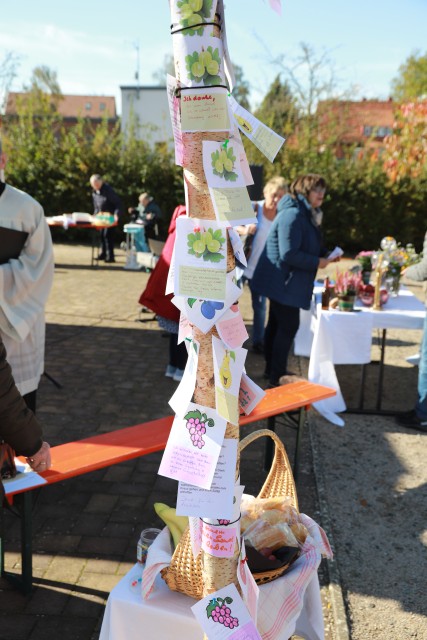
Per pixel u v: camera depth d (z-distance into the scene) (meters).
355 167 17.00
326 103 18.33
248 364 6.31
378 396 5.14
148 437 3.11
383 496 3.75
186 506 1.58
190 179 1.50
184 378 1.64
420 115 16.72
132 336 7.43
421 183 16.84
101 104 52.31
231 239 1.53
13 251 3.17
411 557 3.13
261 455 4.27
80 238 17.47
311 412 5.13
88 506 3.52
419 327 4.91
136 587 2.00
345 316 4.90
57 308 8.80
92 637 2.48
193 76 1.43
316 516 3.48
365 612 2.70
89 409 5.01
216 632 1.67
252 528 2.17
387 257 5.56
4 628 2.52
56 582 2.81
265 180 17.16
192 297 1.51
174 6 1.43
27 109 17.50
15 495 2.64
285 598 2.02
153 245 8.34
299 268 5.02
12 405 1.98
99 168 17.09
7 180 17.03
